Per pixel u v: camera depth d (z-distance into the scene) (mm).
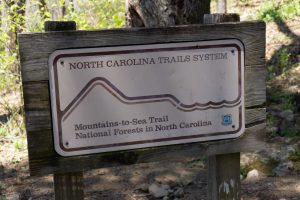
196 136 2643
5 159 5969
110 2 7648
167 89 2555
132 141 2537
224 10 11844
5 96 8750
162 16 4770
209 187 2920
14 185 5090
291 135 5855
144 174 5070
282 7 11789
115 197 4570
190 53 2572
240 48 2660
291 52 9328
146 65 2506
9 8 7504
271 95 7605
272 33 10461
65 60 2393
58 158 2451
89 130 2467
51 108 2410
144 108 2531
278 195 4324
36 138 2414
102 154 2502
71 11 7562
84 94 2438
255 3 13711
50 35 2359
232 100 2686
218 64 2631
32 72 2367
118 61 2461
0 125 7438
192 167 5172
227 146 2715
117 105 2490
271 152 5246
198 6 4887
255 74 2715
